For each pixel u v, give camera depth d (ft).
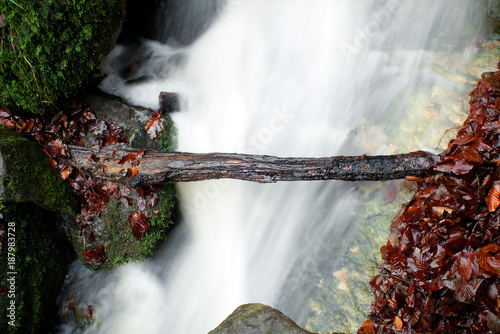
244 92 15.96
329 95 14.93
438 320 8.50
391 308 9.35
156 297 12.94
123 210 11.71
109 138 11.95
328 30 17.02
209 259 13.80
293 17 17.48
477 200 8.57
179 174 10.82
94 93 12.82
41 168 10.44
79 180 11.34
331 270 11.09
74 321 12.18
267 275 12.45
